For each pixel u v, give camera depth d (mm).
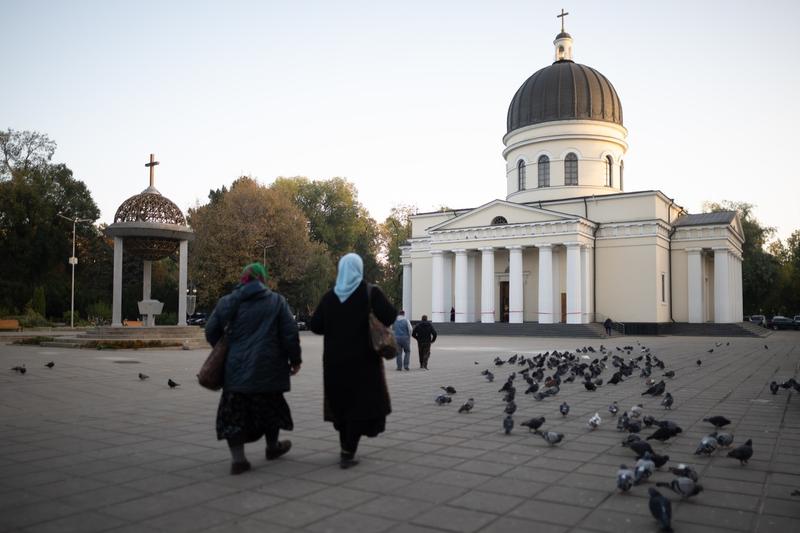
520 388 13758
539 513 4898
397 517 4770
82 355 21844
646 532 4488
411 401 11641
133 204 27484
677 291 49812
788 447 7547
